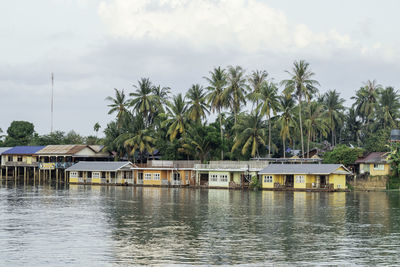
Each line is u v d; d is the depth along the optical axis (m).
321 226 50.22
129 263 35.41
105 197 83.31
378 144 118.00
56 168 131.25
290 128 122.50
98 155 137.62
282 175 102.06
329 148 130.88
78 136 168.62
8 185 120.69
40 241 42.41
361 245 40.97
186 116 120.50
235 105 117.12
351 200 77.25
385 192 97.19
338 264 35.25
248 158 118.38
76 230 47.75
